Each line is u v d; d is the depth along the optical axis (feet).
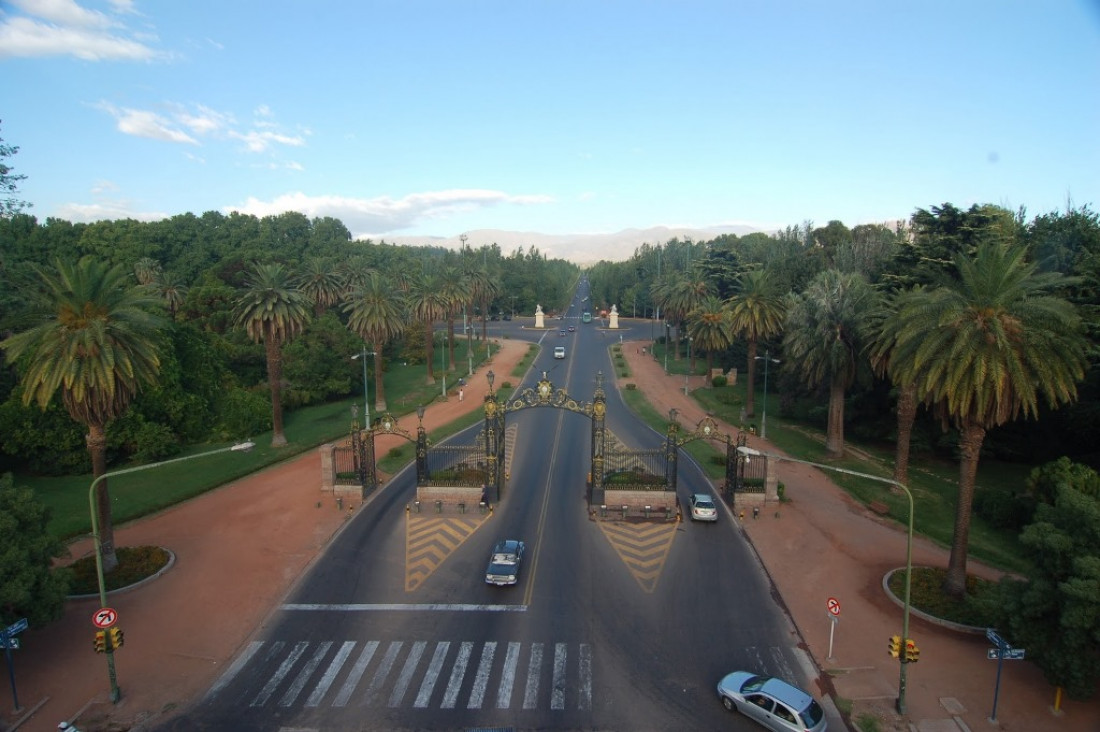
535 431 212.23
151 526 134.62
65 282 107.04
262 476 167.53
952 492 151.12
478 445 176.04
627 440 202.39
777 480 146.51
